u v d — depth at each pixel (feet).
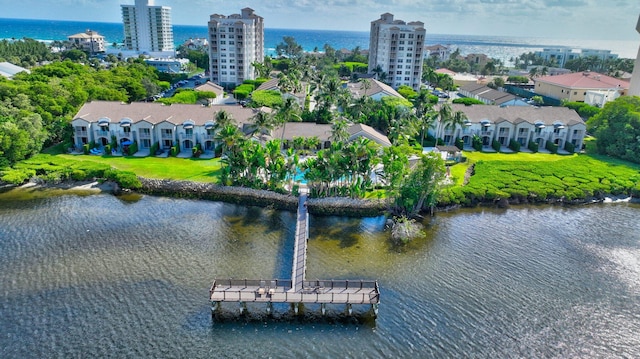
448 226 254.27
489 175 311.68
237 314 173.88
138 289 185.47
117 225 241.55
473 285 196.34
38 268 197.77
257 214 260.83
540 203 290.15
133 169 309.42
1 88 353.51
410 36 643.04
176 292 184.24
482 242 236.02
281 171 276.21
